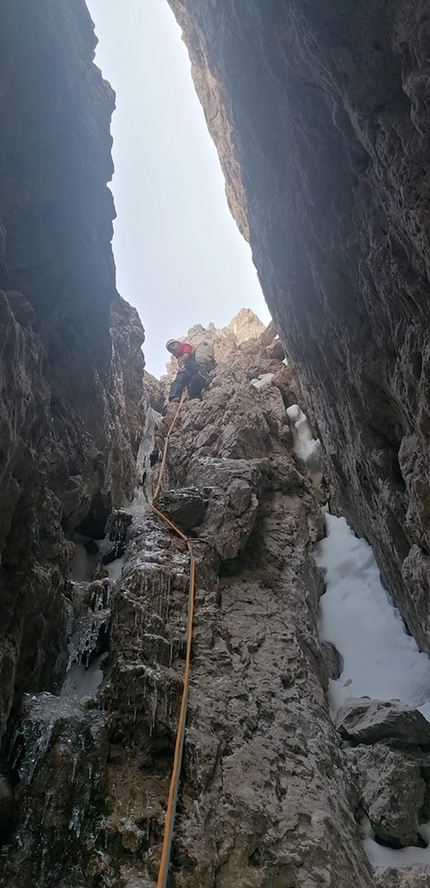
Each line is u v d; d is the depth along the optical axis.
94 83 4.38
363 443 4.40
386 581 5.39
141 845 2.75
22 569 3.17
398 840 3.35
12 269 3.71
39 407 3.61
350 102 3.04
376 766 3.74
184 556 4.80
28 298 3.88
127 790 3.02
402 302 3.22
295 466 7.27
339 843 3.02
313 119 3.69
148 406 9.10
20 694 3.26
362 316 3.93
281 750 3.50
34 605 3.36
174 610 4.24
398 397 3.56
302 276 4.67
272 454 7.21
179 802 2.97
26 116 3.39
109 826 2.82
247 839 2.85
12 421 2.76
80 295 4.59
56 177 3.77
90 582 4.73
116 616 3.94
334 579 5.80
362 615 5.35
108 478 5.71
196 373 9.41
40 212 3.78
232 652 4.19
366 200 3.38
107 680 3.60
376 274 3.39
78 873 2.65
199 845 2.76
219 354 11.30
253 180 5.17
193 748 3.17
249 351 10.15
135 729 3.29
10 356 2.75
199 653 3.97
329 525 6.55
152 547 4.80
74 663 3.98
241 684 3.88
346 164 3.60
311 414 7.31
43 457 3.77
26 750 3.03
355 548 6.07
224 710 3.59
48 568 3.70
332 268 4.06
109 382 6.10
